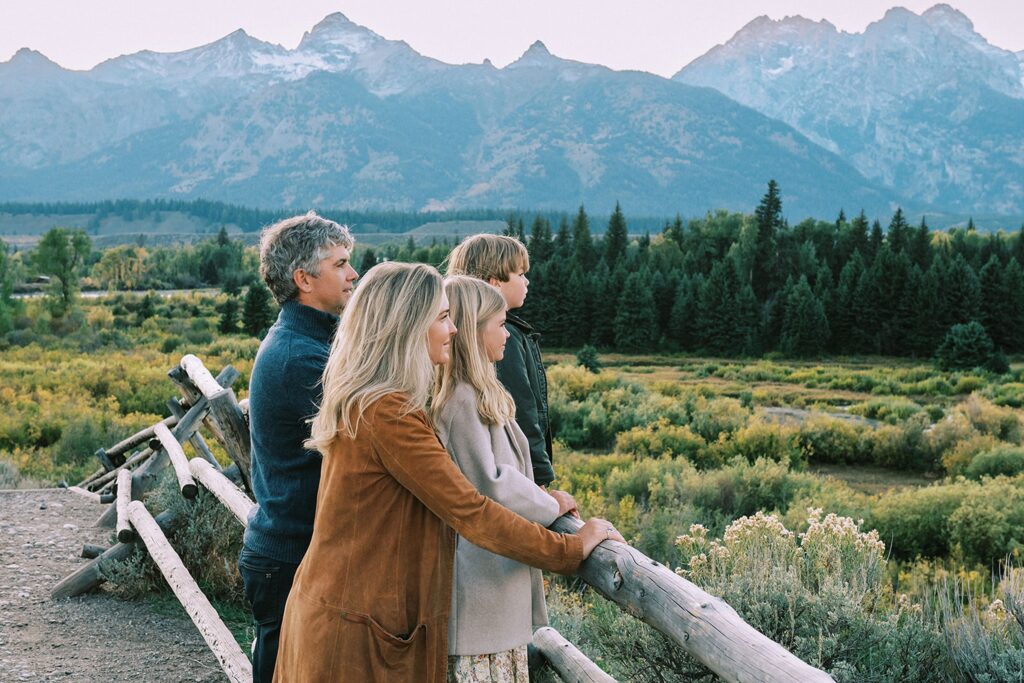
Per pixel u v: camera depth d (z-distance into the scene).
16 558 5.74
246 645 4.34
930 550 13.35
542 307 90.44
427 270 2.09
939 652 3.62
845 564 4.82
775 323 85.44
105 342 58.47
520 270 3.17
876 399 46.53
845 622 3.66
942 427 29.03
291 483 2.56
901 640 3.62
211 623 3.82
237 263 154.00
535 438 2.99
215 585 5.02
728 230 117.56
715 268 85.94
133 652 4.26
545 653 3.00
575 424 30.83
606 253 110.44
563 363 67.88
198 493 5.16
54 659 4.15
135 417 21.72
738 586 3.96
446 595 2.05
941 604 4.24
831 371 68.31
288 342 2.63
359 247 112.69
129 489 6.38
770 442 27.89
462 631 2.14
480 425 2.18
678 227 121.25
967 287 80.69
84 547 5.73
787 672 1.62
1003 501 13.47
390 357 2.01
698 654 1.83
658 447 26.72
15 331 57.34
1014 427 32.03
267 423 2.56
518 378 2.99
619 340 87.19
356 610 1.95
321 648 1.96
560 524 2.25
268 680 2.68
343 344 2.08
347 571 1.98
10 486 10.23
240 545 5.12
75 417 20.52
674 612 1.90
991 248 107.94
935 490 14.48
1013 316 81.38
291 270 2.70
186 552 5.09
